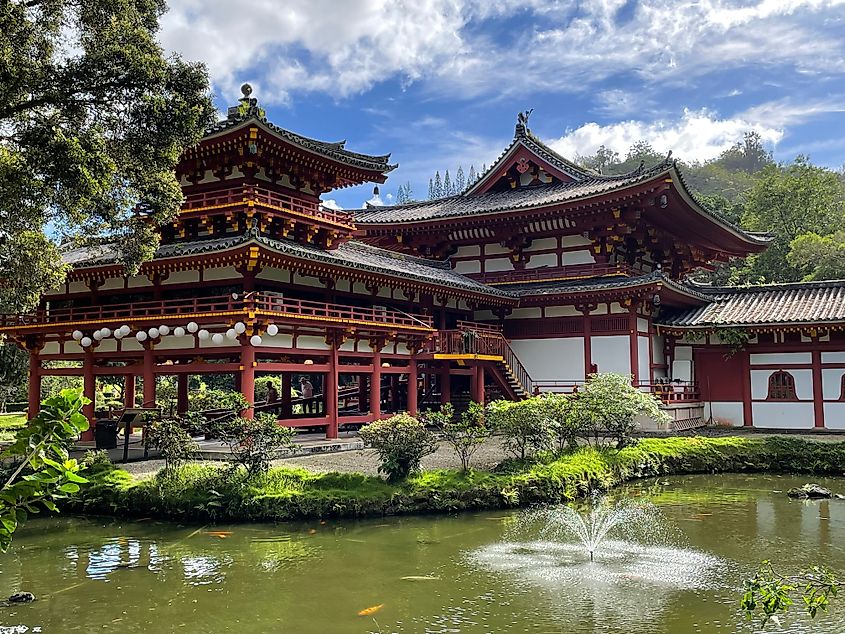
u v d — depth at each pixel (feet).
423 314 122.31
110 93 66.03
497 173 148.87
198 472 64.95
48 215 71.20
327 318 92.48
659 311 132.98
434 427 111.34
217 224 100.63
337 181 113.29
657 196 119.44
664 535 57.00
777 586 26.04
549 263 136.87
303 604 40.91
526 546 53.36
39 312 101.40
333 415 97.55
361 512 61.72
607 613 39.11
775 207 234.58
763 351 122.01
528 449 85.76
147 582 45.16
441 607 40.27
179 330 88.63
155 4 74.02
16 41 62.95
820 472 89.86
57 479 19.93
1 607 40.91
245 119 92.32
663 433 108.27
